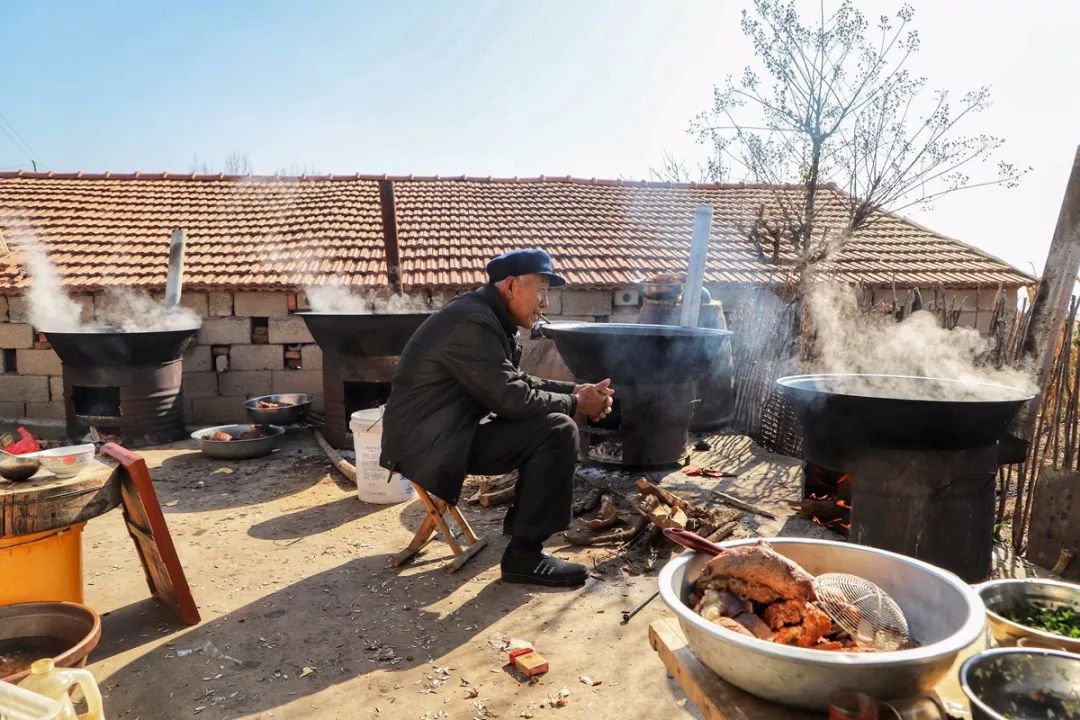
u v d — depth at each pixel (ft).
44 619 9.49
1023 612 5.84
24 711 6.23
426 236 32.63
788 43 31.45
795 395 12.14
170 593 11.85
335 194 36.78
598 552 14.65
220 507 17.85
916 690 4.66
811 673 4.52
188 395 27.40
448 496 12.75
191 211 34.30
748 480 19.58
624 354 18.19
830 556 6.18
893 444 11.34
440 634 11.30
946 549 11.44
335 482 19.92
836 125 31.81
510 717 9.17
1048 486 13.53
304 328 27.73
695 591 5.92
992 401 10.66
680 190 42.09
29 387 26.84
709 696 5.19
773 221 35.94
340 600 12.56
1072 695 4.57
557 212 36.91
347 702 9.51
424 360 12.44
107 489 10.89
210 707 9.41
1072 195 13.52
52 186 35.35
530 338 26.89
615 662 10.41
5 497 9.71
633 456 19.70
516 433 12.77
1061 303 13.71
